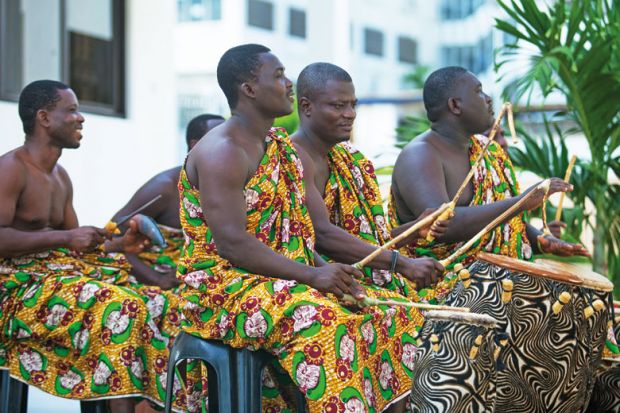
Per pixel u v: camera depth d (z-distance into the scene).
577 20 9.71
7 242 7.88
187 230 6.69
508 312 5.93
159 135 17.08
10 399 8.05
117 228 8.85
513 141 6.62
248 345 6.45
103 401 8.07
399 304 6.05
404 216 8.20
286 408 7.22
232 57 6.75
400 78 89.69
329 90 7.30
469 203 8.12
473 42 88.62
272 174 6.64
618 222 10.58
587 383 6.28
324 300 6.31
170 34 17.27
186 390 7.39
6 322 7.95
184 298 6.66
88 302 7.94
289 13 64.19
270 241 6.64
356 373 6.18
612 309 6.58
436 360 5.68
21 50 15.20
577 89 9.91
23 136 14.55
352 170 7.48
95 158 15.87
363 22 86.12
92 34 16.28
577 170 10.76
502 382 5.96
